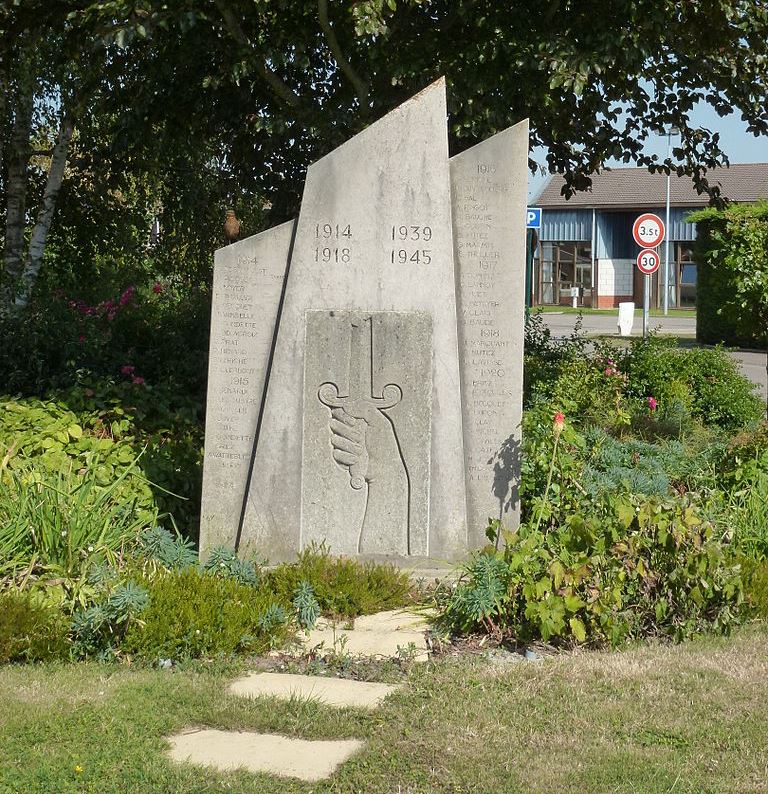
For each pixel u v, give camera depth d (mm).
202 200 17266
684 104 13164
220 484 7051
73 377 10133
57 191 16109
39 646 5320
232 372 7000
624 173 56625
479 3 10883
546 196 56125
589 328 34906
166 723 4559
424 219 6840
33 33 13258
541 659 5547
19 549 5938
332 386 6910
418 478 6926
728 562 6121
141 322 12203
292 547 6984
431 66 10797
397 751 4336
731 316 11055
